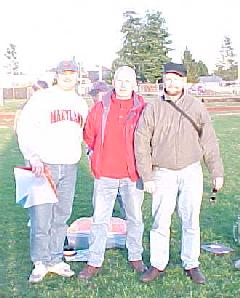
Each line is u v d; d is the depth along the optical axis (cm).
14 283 438
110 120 432
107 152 435
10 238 564
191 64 7819
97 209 448
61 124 421
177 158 408
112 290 420
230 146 1412
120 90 426
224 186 840
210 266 473
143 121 411
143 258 497
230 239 555
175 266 470
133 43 6319
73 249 499
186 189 417
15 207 708
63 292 418
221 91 5141
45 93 423
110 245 523
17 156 1234
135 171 433
